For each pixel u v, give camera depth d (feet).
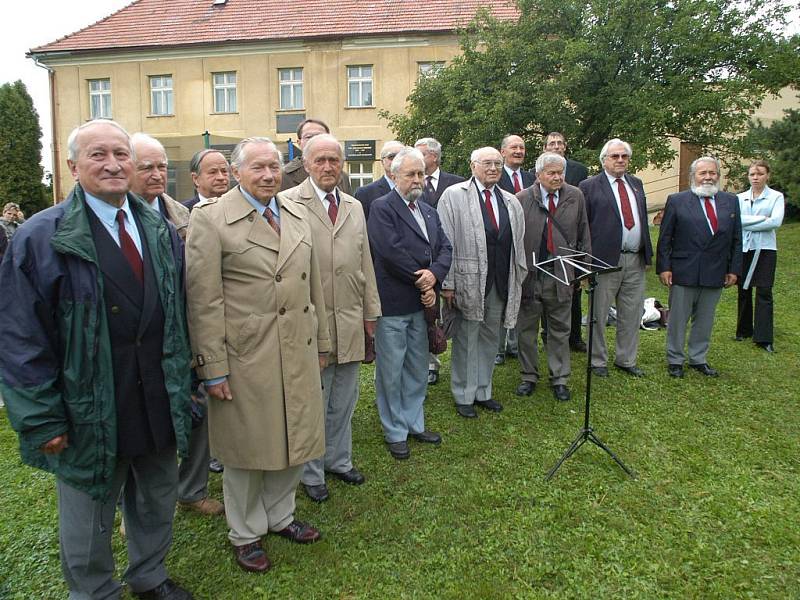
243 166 7.98
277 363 8.11
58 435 6.25
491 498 10.36
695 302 16.69
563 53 34.04
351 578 8.34
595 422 13.51
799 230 45.65
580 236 15.03
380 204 11.64
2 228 20.93
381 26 59.88
